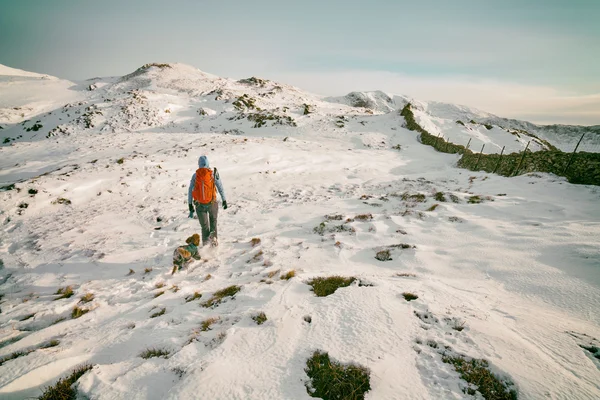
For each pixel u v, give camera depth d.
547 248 4.94
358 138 33.09
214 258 6.49
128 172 14.70
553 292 3.75
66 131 42.16
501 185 10.60
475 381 2.33
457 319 3.14
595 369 2.38
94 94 70.31
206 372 2.56
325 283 4.34
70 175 13.47
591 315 3.22
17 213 9.93
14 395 2.70
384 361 2.58
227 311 3.94
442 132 39.53
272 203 11.39
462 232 6.42
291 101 75.19
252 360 2.74
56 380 2.91
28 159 20.39
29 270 6.55
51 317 4.68
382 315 3.28
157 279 5.70
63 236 8.32
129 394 2.48
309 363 2.67
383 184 14.68
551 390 2.17
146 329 3.79
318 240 6.86
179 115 49.78
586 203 7.39
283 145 26.34
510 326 3.04
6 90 71.81
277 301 3.90
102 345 3.53
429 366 2.52
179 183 14.09
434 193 10.23
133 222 9.48
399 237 6.53
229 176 16.11
